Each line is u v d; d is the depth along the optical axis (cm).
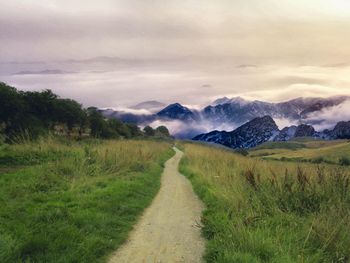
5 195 1278
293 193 1185
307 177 1310
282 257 745
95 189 1520
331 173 1303
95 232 988
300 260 741
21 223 957
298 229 933
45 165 1803
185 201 1597
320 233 874
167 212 1369
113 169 2059
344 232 870
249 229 923
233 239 873
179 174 2762
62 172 1723
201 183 1948
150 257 891
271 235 880
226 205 1251
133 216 1253
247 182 1348
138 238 1033
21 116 4650
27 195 1308
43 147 2128
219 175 1841
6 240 802
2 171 1684
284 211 1102
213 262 812
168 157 4747
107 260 864
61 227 949
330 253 816
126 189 1606
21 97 5072
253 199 1172
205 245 976
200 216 1290
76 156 2038
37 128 4591
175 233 1091
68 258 789
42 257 786
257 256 776
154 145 5162
